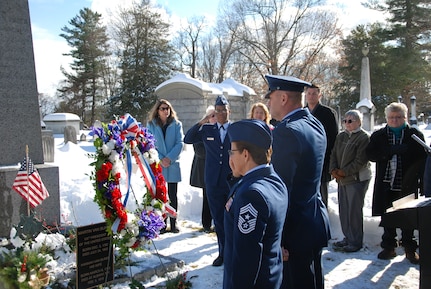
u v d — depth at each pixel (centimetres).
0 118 500
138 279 406
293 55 3794
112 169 372
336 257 496
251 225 205
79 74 4641
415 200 356
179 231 614
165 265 434
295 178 272
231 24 3794
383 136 481
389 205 482
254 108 517
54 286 366
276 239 218
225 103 489
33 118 528
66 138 1544
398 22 3603
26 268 342
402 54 3456
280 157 268
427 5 3522
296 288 281
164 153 603
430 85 3881
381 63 3519
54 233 497
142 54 3691
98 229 372
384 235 491
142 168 411
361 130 505
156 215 403
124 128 394
